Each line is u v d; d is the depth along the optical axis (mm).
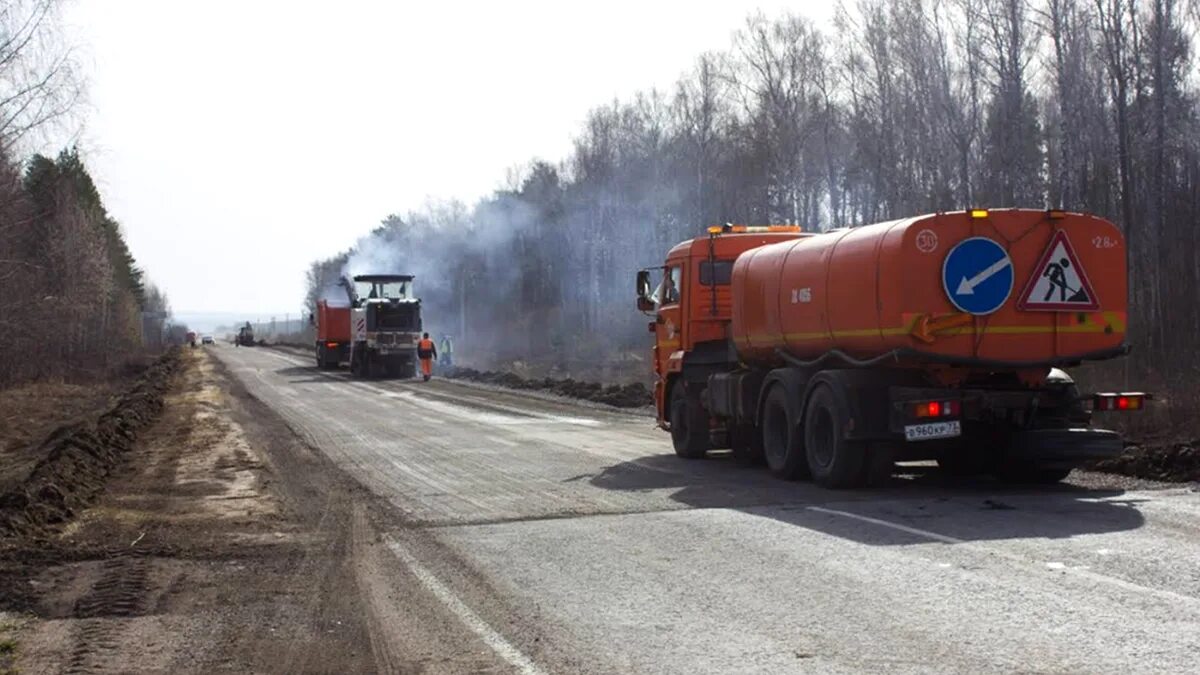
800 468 14812
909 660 6621
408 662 7070
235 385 45000
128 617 8367
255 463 18438
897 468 16016
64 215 45781
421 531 11664
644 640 7328
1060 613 7523
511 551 10438
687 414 17844
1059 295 12883
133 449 21750
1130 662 6402
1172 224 37781
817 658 6750
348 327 60219
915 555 9570
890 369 13508
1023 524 10906
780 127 48281
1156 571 8680
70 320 45062
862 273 13211
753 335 16125
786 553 9859
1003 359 12883
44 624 8188
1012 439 13227
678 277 18391
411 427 24625
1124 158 36125
